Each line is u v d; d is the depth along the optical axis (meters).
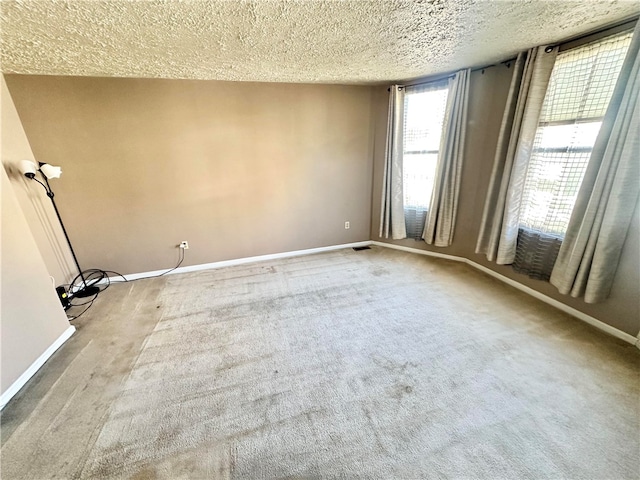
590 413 1.51
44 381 1.83
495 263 3.10
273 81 3.15
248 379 1.82
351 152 3.74
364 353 2.02
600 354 1.92
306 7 1.38
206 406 1.63
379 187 3.93
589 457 1.30
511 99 2.56
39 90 2.54
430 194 3.51
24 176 2.51
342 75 2.89
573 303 2.36
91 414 1.59
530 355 1.94
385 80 3.23
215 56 2.11
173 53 2.01
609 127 1.89
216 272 3.42
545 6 1.51
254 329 2.32
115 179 2.95
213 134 3.12
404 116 3.45
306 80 3.13
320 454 1.36
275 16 1.47
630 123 1.75
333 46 1.97
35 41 1.71
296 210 3.73
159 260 3.32
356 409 1.59
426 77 3.15
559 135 2.26
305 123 3.43
